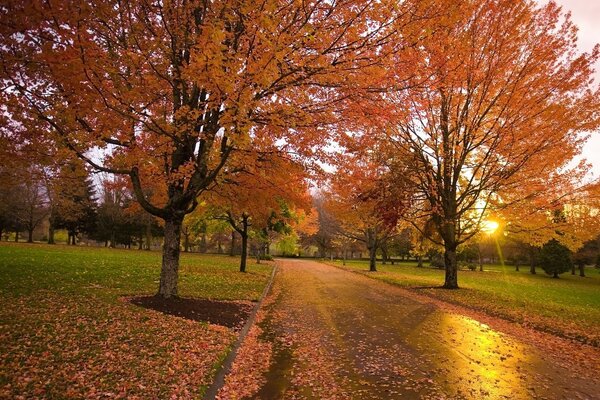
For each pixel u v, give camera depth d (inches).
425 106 534.6
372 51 287.9
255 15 249.4
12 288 394.9
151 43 314.0
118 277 572.1
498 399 216.4
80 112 280.1
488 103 631.8
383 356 293.3
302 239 2524.6
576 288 1056.2
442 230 768.9
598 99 553.0
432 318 455.8
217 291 548.7
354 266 1689.2
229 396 212.7
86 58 253.4
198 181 383.9
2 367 194.7
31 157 321.4
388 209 727.7
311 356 290.0
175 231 409.4
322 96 341.1
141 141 370.9
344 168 467.5
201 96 390.3
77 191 1707.7
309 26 251.9
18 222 1892.2
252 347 310.0
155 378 210.1
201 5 326.6
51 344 235.0
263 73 247.4
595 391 234.8
